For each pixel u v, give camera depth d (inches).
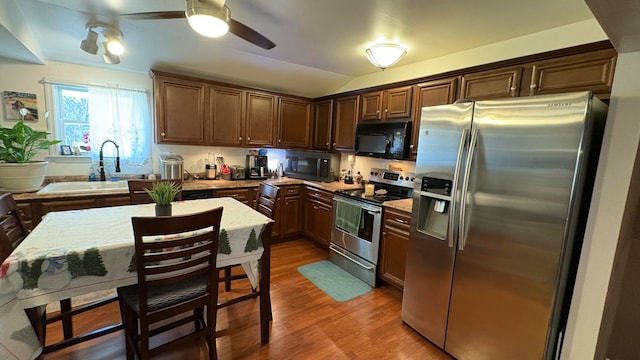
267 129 150.3
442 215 77.0
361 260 111.4
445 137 72.6
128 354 60.6
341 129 144.3
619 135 52.1
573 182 52.1
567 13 69.2
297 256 132.9
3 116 104.0
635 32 43.4
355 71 133.2
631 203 50.6
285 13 74.6
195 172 144.6
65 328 68.6
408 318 83.9
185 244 53.3
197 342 73.5
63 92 114.3
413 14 72.6
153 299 55.8
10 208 60.7
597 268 55.0
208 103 131.7
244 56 123.0
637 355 46.0
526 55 80.4
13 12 78.2
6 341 44.8
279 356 69.9
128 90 123.8
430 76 101.9
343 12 73.1
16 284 45.1
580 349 57.9
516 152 58.9
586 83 67.4
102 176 117.0
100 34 93.6
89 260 50.5
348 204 117.3
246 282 106.4
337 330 81.0
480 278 66.2
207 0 55.2
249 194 135.3
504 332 62.9
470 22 76.1
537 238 56.8
